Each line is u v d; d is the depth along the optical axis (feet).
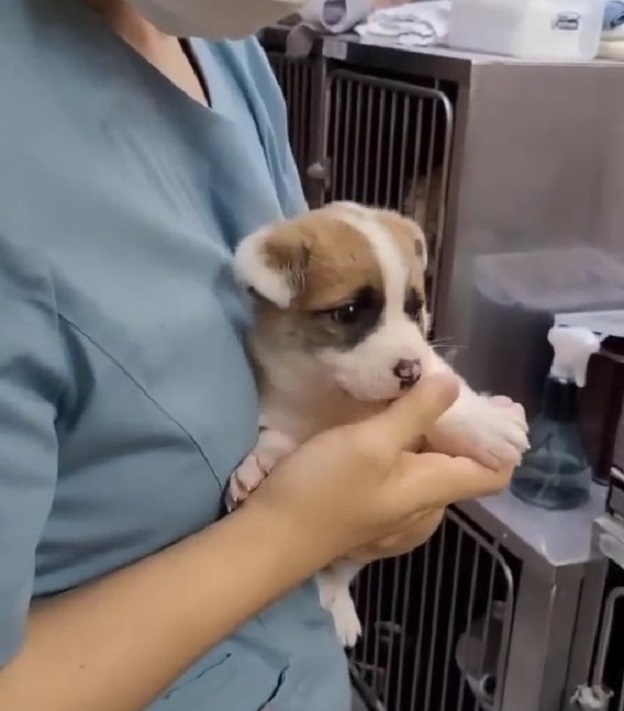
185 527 1.95
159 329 1.82
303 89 4.61
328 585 2.63
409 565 4.31
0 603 1.53
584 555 3.38
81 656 1.61
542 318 4.01
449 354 3.89
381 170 4.22
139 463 1.83
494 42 3.85
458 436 2.37
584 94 3.80
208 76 2.31
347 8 4.30
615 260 4.08
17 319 1.61
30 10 1.79
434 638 4.25
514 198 3.83
